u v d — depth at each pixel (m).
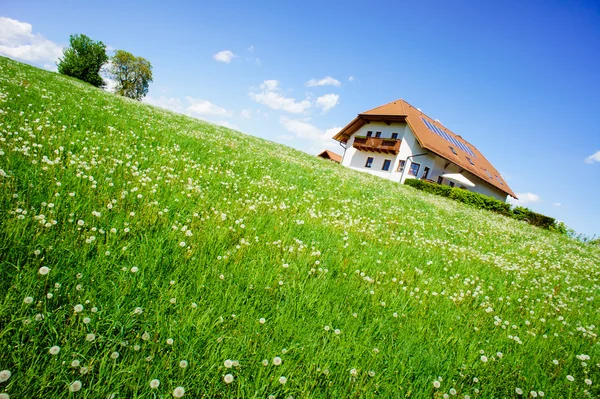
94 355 1.57
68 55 68.50
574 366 2.73
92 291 1.92
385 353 2.26
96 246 2.42
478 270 5.08
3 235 2.11
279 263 3.15
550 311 4.00
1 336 1.47
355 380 1.89
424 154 30.84
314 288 2.88
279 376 1.78
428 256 5.09
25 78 10.35
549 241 11.96
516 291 4.53
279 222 4.47
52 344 1.58
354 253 4.19
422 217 8.80
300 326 2.26
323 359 2.01
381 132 33.94
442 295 3.58
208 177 5.69
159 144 7.17
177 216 3.54
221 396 1.64
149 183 4.33
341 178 12.01
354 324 2.47
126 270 2.21
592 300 4.95
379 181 17.33
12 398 1.29
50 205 2.60
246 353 1.89
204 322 1.99
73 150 4.73
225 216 3.81
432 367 2.24
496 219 15.17
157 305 2.00
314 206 6.24
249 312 2.23
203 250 2.91
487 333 2.97
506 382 2.31
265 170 8.30
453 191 21.42
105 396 1.43
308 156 21.09
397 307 3.00
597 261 9.91
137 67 84.00
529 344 2.90
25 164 3.40
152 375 1.55
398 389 1.96
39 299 1.77
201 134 11.33
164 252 2.66
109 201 3.28
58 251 2.17
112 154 5.07
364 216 6.78
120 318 1.84
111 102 11.71
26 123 5.01
